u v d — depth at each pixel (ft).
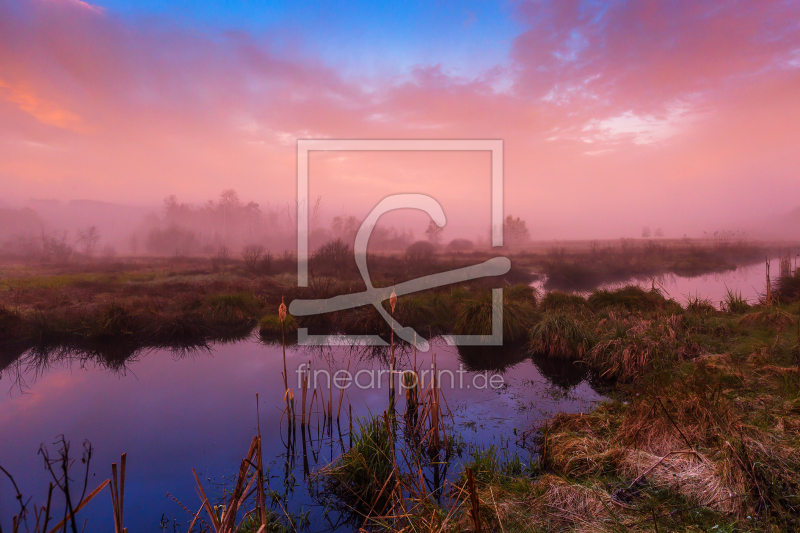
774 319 26.91
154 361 28.35
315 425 18.62
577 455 13.58
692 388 14.78
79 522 12.44
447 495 12.69
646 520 9.64
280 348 31.76
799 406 14.20
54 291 47.96
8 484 14.35
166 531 11.97
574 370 25.81
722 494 9.94
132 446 16.94
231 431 18.16
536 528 9.91
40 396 22.16
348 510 13.07
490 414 19.44
